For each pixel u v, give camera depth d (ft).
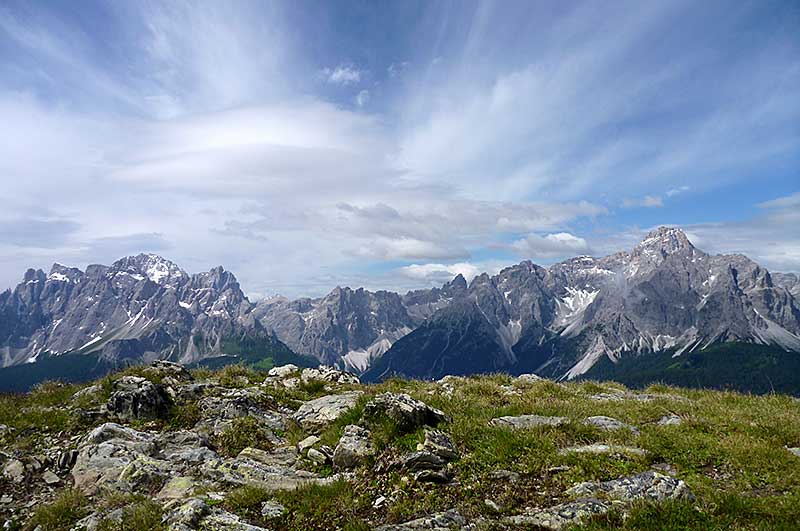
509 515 34.01
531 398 67.31
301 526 34.42
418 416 47.29
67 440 54.49
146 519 34.45
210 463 46.24
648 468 40.04
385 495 37.65
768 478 37.60
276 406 69.62
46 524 37.22
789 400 68.90
